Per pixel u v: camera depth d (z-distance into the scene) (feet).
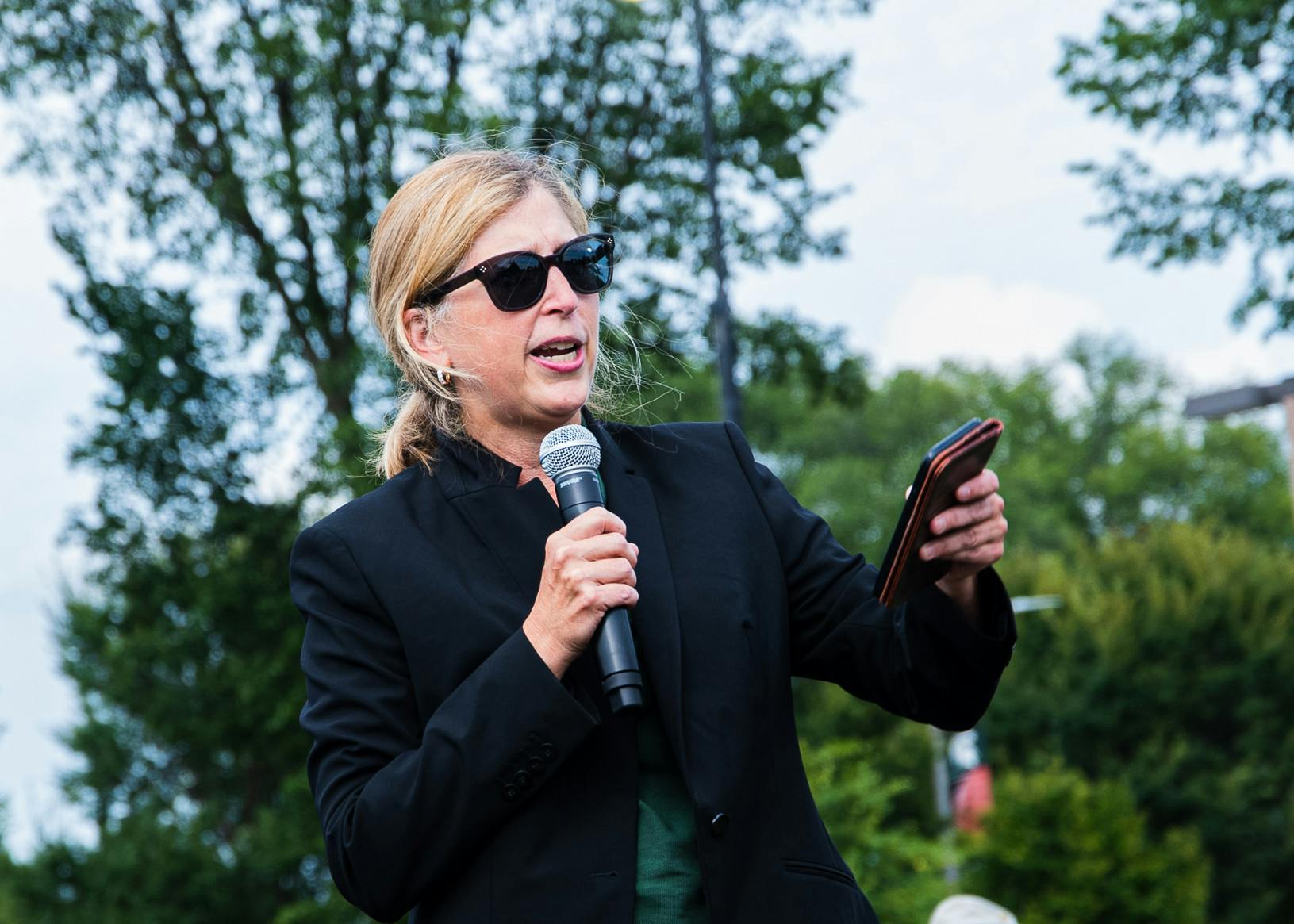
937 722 7.57
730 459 8.26
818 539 8.16
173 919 72.79
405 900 6.97
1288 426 53.26
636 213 69.51
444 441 8.13
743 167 69.21
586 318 8.08
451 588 7.39
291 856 72.43
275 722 64.54
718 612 7.36
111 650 69.00
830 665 8.04
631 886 6.80
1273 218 60.08
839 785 51.37
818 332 74.64
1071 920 74.59
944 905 29.14
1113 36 59.77
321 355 68.39
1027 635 124.57
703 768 6.93
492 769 6.74
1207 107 59.82
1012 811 77.71
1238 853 111.86
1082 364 229.86
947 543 6.81
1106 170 62.23
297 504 65.21
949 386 218.79
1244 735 116.16
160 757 92.58
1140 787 112.37
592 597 6.82
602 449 8.02
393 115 64.23
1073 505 214.90
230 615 65.98
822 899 7.07
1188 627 118.01
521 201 8.13
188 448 66.23
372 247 8.47
